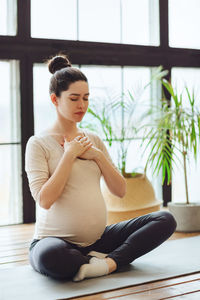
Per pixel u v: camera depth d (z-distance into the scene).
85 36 3.83
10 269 2.38
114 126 3.84
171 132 3.44
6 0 3.55
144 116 3.70
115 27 3.95
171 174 4.18
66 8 3.74
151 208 3.31
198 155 4.32
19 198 3.66
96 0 3.85
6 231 3.39
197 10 4.34
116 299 1.92
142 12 4.07
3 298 1.94
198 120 3.32
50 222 2.24
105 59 3.88
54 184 2.13
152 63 4.09
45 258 2.06
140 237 2.27
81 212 2.22
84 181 2.26
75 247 2.25
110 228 2.41
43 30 3.67
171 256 2.59
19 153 3.65
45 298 1.93
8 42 3.52
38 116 3.69
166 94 4.14
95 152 2.28
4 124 3.60
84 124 3.65
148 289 2.04
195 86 4.33
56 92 2.25
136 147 4.00
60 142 2.29
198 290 2.03
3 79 3.57
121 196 2.38
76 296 1.95
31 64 3.61
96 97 3.84
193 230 3.30
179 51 4.20
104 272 2.20
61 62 2.36
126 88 3.99
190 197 4.37
